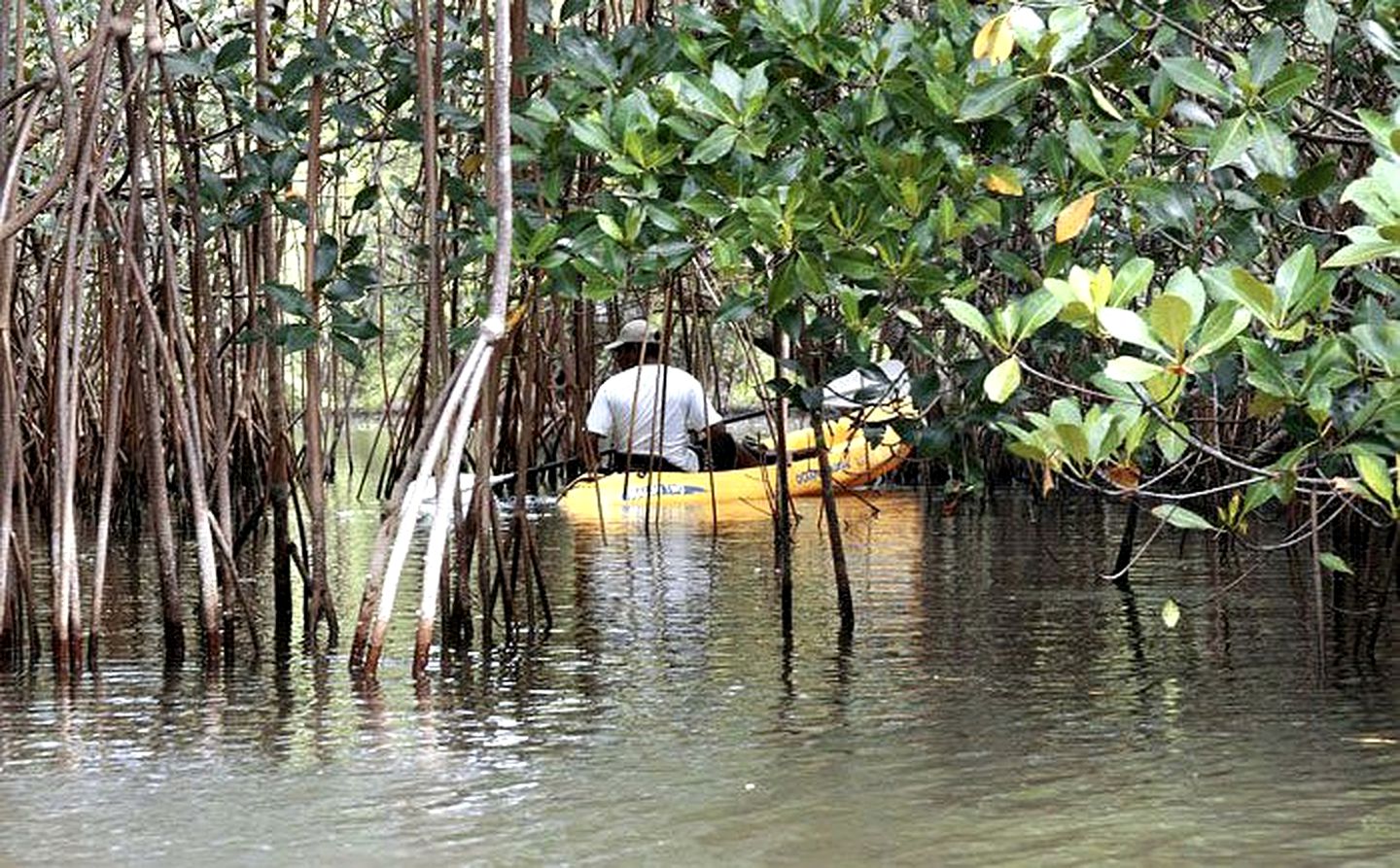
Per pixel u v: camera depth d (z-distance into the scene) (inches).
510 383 511.5
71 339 297.0
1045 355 305.7
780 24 275.7
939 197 285.6
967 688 272.5
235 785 215.3
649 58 291.9
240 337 323.3
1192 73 245.3
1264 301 220.1
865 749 232.2
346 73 330.6
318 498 327.6
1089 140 259.4
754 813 201.8
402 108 418.3
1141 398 237.9
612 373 655.8
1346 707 254.8
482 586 322.7
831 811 201.9
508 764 225.6
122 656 310.3
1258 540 468.8
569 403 571.8
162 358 310.8
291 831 195.5
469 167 326.0
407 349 822.5
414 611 357.4
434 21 349.4
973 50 255.1
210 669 297.1
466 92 364.5
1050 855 184.2
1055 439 243.6
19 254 506.0
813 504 615.8
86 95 290.0
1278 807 201.6
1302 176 256.1
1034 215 273.1
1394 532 332.5
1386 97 322.7
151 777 219.9
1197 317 223.0
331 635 325.7
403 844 190.5
